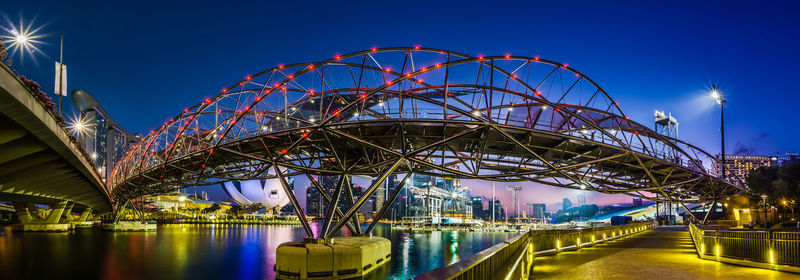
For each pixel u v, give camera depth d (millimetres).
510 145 43969
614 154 48062
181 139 58594
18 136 25703
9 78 20234
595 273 18422
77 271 55094
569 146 45188
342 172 42625
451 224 195375
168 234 134375
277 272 38062
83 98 171875
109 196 92875
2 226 176125
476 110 45875
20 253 69625
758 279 16562
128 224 142625
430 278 4707
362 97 39688
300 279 36594
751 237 20906
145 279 51844
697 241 28141
